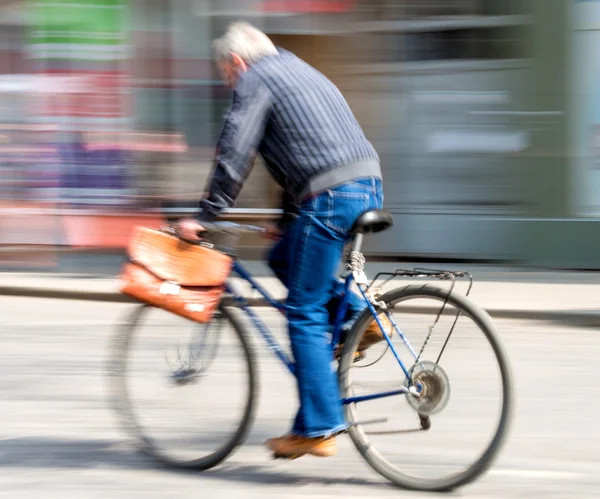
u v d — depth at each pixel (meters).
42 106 13.97
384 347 5.91
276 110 5.71
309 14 13.63
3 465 6.26
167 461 6.26
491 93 13.54
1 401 7.64
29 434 6.87
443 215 13.79
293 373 5.96
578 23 13.16
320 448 5.85
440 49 13.57
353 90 13.77
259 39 5.91
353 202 5.71
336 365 6.00
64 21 13.92
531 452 6.49
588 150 13.37
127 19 13.89
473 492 5.79
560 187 13.49
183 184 14.09
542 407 7.52
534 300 11.38
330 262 5.79
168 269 6.01
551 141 13.42
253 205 13.41
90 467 6.23
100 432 6.92
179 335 6.33
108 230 13.99
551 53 13.29
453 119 13.65
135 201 14.03
